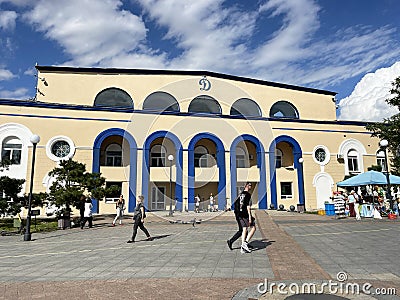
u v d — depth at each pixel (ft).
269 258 23.18
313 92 101.45
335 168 93.50
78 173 52.49
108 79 83.56
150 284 17.11
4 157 70.44
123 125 78.54
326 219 55.77
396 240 30.50
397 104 70.74
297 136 92.27
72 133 75.31
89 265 22.44
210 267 20.85
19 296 15.48
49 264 23.17
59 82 81.35
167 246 30.01
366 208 58.85
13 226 52.01
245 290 15.30
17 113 72.38
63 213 50.88
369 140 97.81
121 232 43.11
